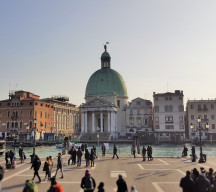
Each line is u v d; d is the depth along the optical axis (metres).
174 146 85.19
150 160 35.34
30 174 24.80
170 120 104.44
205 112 102.62
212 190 13.66
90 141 98.88
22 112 104.56
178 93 105.31
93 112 119.12
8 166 28.31
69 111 138.62
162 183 20.69
